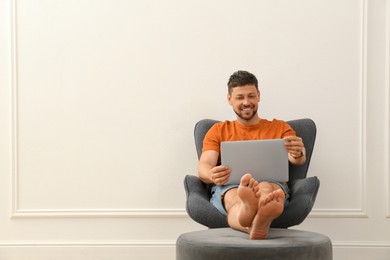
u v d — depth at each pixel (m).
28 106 3.46
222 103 3.38
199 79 3.40
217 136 2.76
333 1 3.35
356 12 3.34
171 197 3.40
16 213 3.43
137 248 3.39
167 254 3.38
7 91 3.47
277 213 2.06
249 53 3.38
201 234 2.24
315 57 3.35
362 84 3.32
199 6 3.41
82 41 3.46
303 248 2.04
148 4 3.43
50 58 3.47
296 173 2.75
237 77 2.70
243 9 3.38
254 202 2.08
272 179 2.44
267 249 2.00
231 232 2.27
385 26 3.31
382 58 3.31
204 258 2.07
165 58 3.42
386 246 3.28
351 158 3.33
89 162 3.44
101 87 3.44
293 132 2.75
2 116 3.47
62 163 3.45
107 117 3.44
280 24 3.37
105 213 3.40
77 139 3.45
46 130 3.46
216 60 3.39
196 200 2.51
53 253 3.40
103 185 3.43
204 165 2.66
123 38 3.44
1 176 3.46
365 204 3.30
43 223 3.43
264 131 2.75
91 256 3.40
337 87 3.34
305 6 3.36
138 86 3.43
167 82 3.41
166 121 3.41
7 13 3.48
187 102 3.40
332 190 3.33
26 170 3.45
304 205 2.42
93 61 3.45
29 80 3.47
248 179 2.08
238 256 2.02
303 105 3.35
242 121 2.76
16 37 3.47
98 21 3.45
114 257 3.39
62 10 3.47
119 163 3.43
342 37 3.34
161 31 3.42
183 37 3.41
